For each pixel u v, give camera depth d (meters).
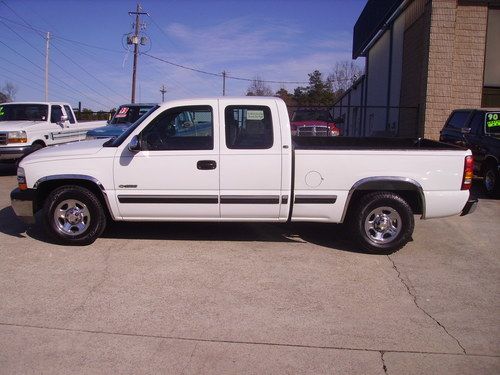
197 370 3.72
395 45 19.80
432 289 5.35
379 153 6.30
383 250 6.42
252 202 6.40
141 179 6.41
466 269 6.00
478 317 4.68
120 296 5.04
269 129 6.34
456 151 6.33
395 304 4.94
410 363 3.86
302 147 6.48
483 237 7.43
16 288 5.22
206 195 6.41
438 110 14.36
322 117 18.81
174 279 5.50
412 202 6.65
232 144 6.36
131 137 6.45
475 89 14.35
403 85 18.03
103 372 3.68
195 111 6.41
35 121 13.77
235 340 4.18
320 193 6.36
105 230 7.37
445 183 6.36
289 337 4.24
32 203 6.55
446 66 14.18
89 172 6.43
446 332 4.37
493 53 14.58
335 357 3.93
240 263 6.04
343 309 4.80
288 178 6.34
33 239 6.94
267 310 4.76
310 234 7.33
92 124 16.27
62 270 5.74
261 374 3.68
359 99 29.47
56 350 3.99
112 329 4.35
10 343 4.09
